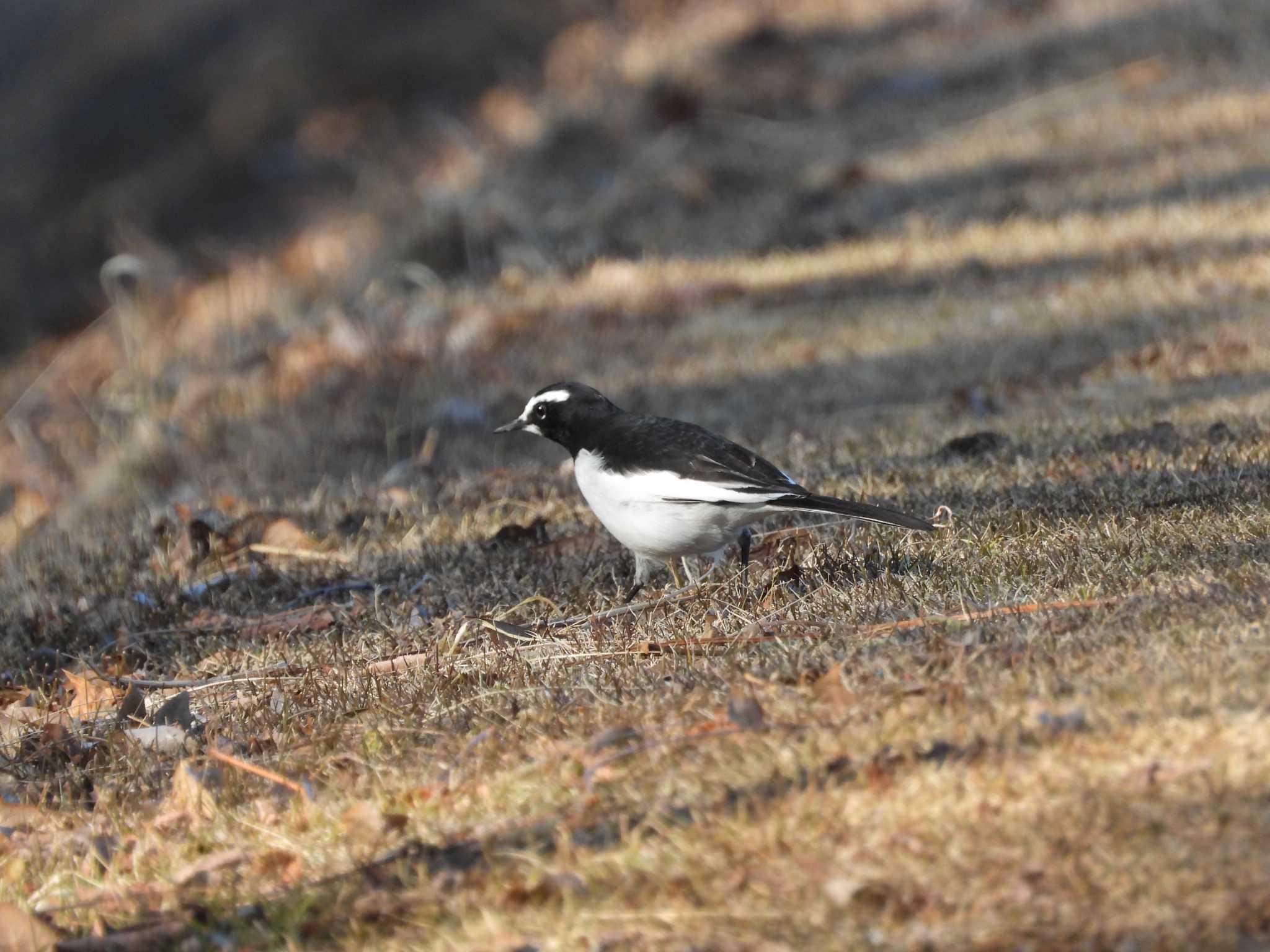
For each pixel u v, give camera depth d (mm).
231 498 13562
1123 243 17469
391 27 35125
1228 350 13797
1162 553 8094
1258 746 5734
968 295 16984
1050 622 7223
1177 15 24531
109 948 6055
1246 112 20609
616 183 22594
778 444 13234
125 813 7453
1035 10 26672
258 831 6922
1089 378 13859
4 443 20125
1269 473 9602
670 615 8742
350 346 17719
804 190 21359
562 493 12516
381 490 13617
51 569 12516
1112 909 5109
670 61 26750
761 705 6777
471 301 19141
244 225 31578
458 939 5609
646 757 6566
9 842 7324
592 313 18172
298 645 9672
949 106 23547
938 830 5625
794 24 28203
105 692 9234
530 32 33812
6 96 40812
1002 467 11109
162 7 39562
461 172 25250
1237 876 5141
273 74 35250
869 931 5215
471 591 10086
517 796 6617
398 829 6598
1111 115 21594
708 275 18953
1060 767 5840
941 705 6449
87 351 23125
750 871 5625
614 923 5488
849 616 7957
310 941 5875
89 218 33531
